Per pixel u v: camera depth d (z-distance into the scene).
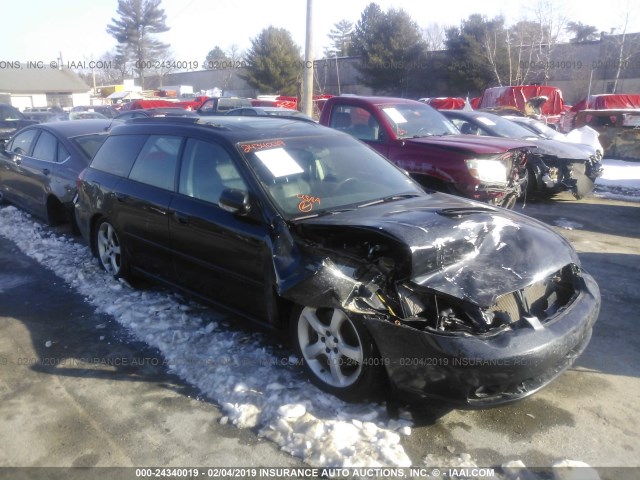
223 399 3.56
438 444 3.13
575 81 40.03
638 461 2.99
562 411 3.44
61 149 7.51
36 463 3.04
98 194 5.45
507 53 39.53
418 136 7.97
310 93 15.41
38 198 7.81
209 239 4.14
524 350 2.98
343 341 3.46
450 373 2.97
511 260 3.43
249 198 3.90
